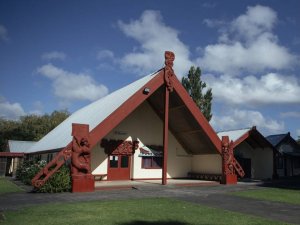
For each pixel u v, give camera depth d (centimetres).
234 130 3331
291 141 3712
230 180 2517
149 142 2797
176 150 2947
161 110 2752
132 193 1827
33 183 1800
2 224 954
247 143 3269
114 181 2569
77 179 1872
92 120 2420
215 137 2562
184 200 1559
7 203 1405
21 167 3072
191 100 2452
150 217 1103
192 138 2770
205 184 2405
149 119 2820
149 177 2762
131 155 2711
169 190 1994
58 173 1878
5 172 3916
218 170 2719
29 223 972
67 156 1909
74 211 1186
